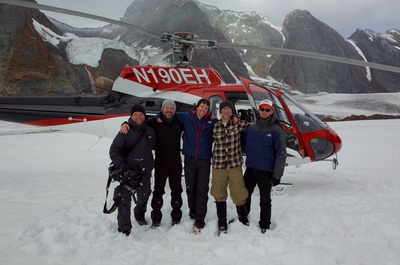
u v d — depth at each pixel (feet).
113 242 12.41
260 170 13.47
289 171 28.09
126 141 13.19
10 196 19.93
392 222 13.55
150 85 21.15
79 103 22.72
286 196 18.86
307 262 10.52
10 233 13.53
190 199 14.57
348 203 16.98
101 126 21.90
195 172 14.06
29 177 26.04
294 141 19.12
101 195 20.16
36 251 11.73
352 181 23.88
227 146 13.57
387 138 59.16
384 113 250.98
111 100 21.84
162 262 10.72
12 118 24.56
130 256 11.15
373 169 29.43
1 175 26.81
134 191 13.04
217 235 13.32
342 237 12.53
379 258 10.56
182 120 14.11
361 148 45.39
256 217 15.33
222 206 13.69
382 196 18.97
